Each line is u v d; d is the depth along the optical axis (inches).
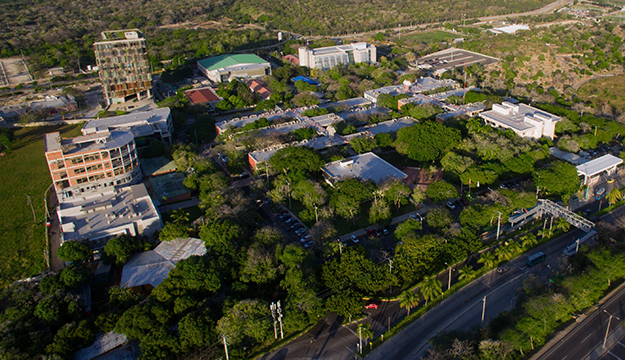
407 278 7204.7
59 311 6737.2
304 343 6471.5
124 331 6402.6
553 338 6441.9
